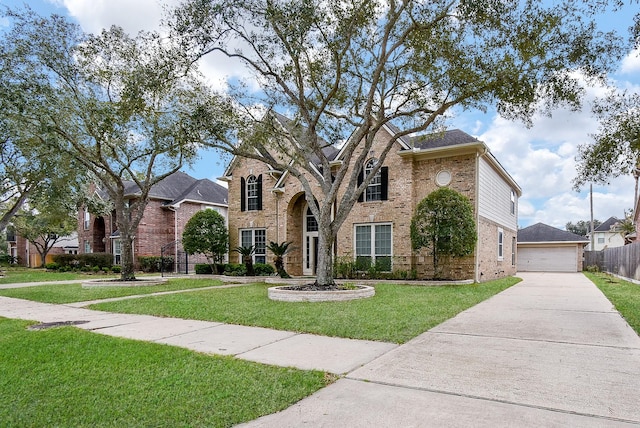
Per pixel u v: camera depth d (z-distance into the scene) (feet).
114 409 11.32
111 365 15.40
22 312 29.78
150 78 36.99
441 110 35.32
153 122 46.32
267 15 32.96
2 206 86.63
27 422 10.48
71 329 22.49
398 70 38.11
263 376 13.96
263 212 66.28
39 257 133.08
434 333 20.77
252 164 67.77
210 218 63.57
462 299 33.30
